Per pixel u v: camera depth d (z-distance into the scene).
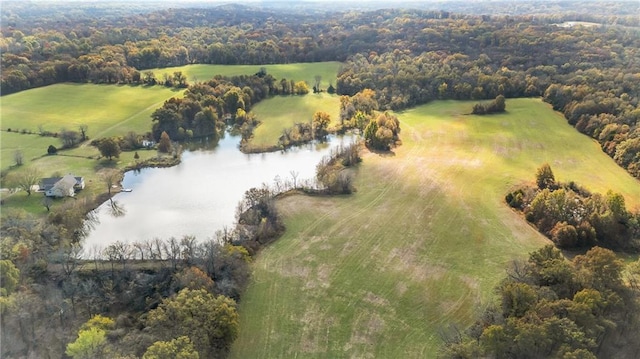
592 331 51.59
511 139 134.25
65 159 123.56
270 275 76.38
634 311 56.66
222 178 118.94
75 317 65.31
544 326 50.81
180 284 69.44
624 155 115.44
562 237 83.62
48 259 76.31
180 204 104.44
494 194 103.88
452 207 98.31
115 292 71.94
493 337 52.16
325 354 59.94
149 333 56.81
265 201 96.69
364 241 86.31
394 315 67.19
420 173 115.25
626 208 92.69
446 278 75.50
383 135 132.25
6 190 104.75
